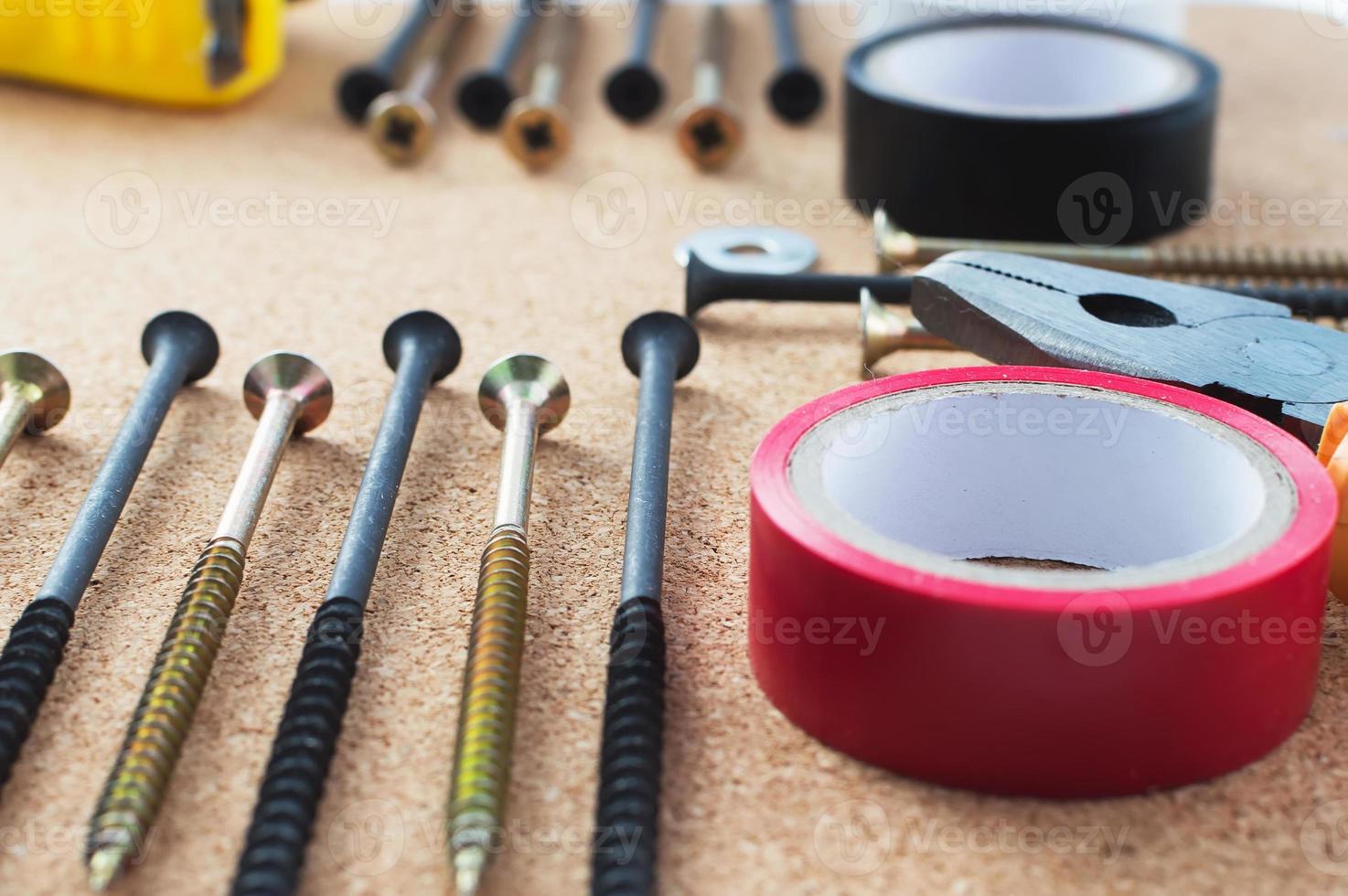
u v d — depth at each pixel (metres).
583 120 0.42
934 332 0.30
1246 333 0.29
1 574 0.28
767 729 0.26
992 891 0.24
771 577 0.26
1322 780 0.25
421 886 0.24
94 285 0.34
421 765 0.26
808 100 0.41
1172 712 0.25
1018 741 0.25
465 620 0.27
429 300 0.34
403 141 0.39
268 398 0.30
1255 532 0.25
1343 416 0.27
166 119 0.41
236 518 0.28
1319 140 0.40
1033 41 0.38
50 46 0.41
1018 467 0.27
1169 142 0.35
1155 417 0.27
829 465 0.26
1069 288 0.30
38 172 0.38
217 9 0.40
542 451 0.30
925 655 0.25
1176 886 0.24
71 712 0.26
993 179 0.35
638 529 0.27
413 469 0.30
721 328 0.33
